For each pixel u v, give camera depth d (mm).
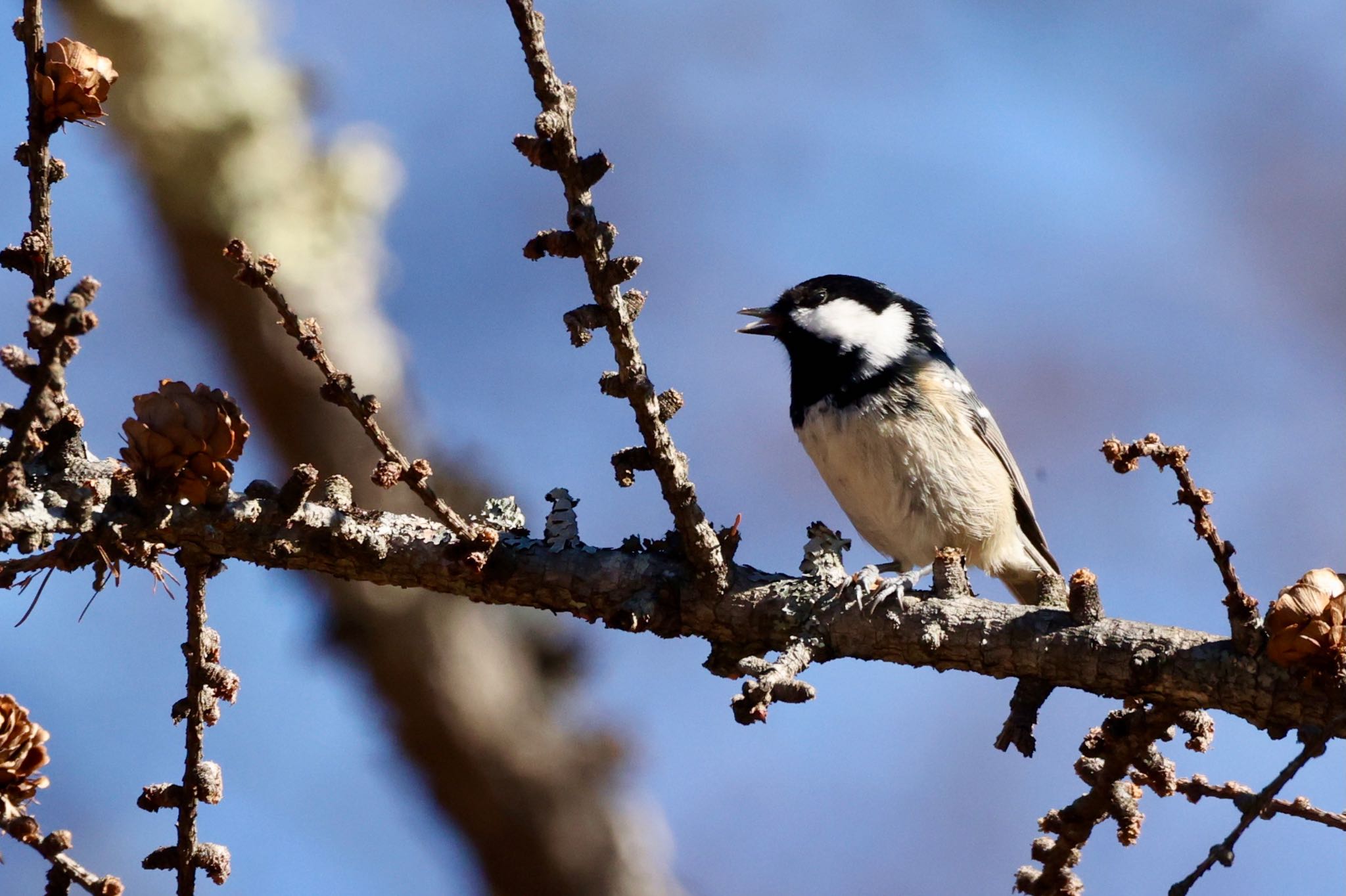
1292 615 6156
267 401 12992
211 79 12797
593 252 6160
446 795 13594
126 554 6402
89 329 5430
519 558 7512
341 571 7270
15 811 5469
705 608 7461
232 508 6836
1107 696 6773
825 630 7277
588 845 13703
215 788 6117
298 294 12953
